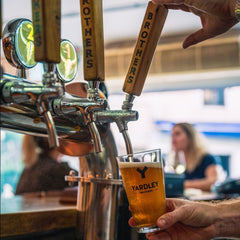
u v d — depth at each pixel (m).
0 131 2.18
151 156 0.77
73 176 0.99
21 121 0.70
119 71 5.30
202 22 0.94
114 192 0.97
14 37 0.74
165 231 0.95
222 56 4.80
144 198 0.76
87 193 0.97
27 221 1.11
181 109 5.79
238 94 5.59
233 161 5.73
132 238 1.25
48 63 0.62
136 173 0.76
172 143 4.04
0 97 0.61
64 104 0.69
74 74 0.82
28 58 0.77
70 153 0.90
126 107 0.78
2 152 2.12
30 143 1.88
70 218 1.22
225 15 0.86
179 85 5.62
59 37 0.63
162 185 0.78
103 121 0.76
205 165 3.92
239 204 1.01
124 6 4.23
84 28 0.69
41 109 0.63
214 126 5.74
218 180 3.97
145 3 4.12
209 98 5.69
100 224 0.96
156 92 5.84
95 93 0.70
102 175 0.96
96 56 0.69
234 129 5.69
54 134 0.63
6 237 1.06
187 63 4.96
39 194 1.75
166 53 5.04
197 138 3.96
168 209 0.96
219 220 0.97
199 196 2.72
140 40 0.78
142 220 0.76
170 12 4.25
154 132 5.93
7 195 1.90
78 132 0.81
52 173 1.75
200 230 0.95
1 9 0.61
